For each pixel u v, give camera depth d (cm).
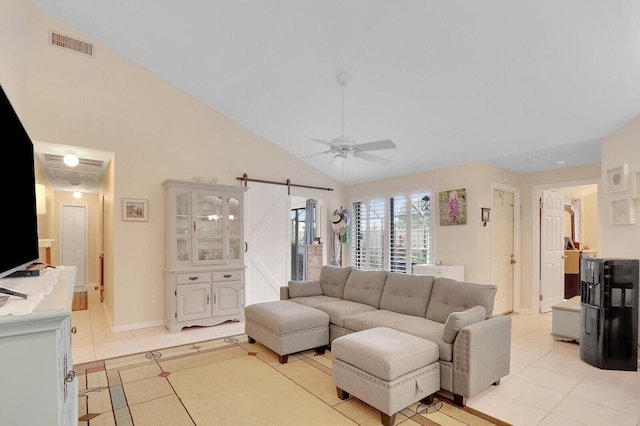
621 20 246
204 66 426
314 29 327
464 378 256
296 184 613
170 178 479
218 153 523
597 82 307
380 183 639
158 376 309
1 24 289
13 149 152
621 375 318
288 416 246
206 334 433
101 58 431
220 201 486
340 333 362
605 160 383
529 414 248
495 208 537
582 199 720
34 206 189
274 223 584
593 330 341
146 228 460
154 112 469
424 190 564
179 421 239
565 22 258
